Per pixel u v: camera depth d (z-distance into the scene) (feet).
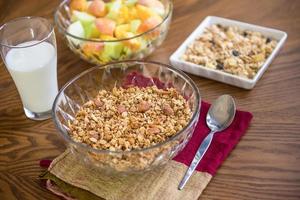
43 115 2.88
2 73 3.22
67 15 3.40
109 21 3.12
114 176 2.45
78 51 3.07
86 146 2.31
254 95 2.84
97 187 2.42
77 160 2.54
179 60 3.02
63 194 2.45
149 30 2.99
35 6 3.76
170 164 2.49
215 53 3.10
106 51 3.01
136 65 2.85
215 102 2.75
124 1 3.28
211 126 2.66
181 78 2.70
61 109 2.62
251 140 2.60
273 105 2.76
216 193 2.38
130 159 2.31
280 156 2.50
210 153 2.53
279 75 2.93
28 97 2.81
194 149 2.56
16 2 3.84
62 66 3.18
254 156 2.52
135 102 2.68
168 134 2.47
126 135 2.48
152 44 3.08
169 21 3.12
